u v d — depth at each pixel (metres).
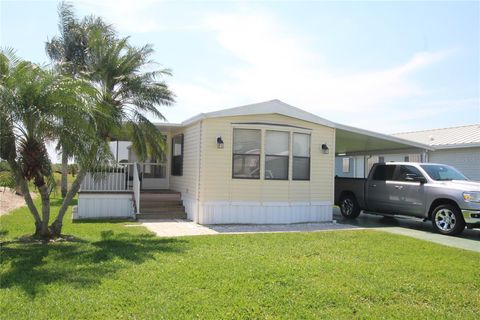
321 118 12.52
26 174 8.16
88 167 8.42
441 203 10.41
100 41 10.84
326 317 4.23
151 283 5.18
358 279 5.55
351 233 9.74
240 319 4.12
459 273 5.97
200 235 9.26
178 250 7.31
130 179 15.17
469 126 20.52
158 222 11.79
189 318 4.08
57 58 21.19
